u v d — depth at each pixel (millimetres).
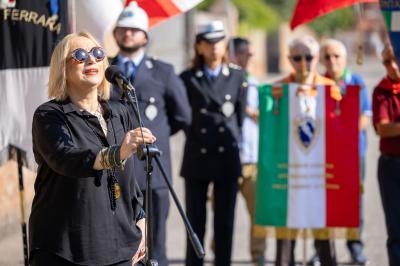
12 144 12477
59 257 9141
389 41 13414
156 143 14039
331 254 14602
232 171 15305
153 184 13875
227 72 15531
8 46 12453
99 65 9469
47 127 9094
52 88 9406
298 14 15062
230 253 15422
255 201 14984
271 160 14406
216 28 15305
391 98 13773
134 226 9586
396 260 13547
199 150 15289
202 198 15445
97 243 9180
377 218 22875
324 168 14297
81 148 9148
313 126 14250
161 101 14234
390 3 13266
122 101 10062
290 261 14977
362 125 17797
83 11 13539
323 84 14406
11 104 12484
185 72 15578
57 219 9172
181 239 20375
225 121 15352
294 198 14328
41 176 9352
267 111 14375
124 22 13938
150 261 9352
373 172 31797
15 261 14773
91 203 9172
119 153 8844
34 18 12508
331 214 14320
